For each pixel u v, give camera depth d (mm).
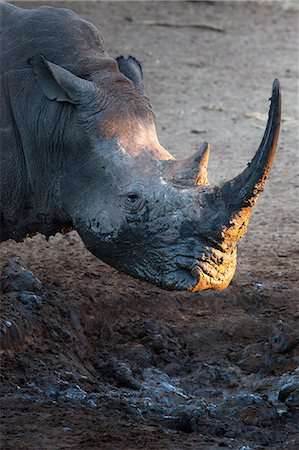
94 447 25141
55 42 30266
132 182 28375
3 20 30750
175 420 27953
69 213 29844
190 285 28109
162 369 32969
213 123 59188
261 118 60312
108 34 75812
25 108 29969
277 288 37750
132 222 28391
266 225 44312
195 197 27812
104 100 29203
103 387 30812
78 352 32531
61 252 40562
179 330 34781
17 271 34531
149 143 29031
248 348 33562
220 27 80125
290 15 84875
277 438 27688
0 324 30969
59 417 26859
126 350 33500
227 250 28016
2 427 26016
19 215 30969
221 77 68688
